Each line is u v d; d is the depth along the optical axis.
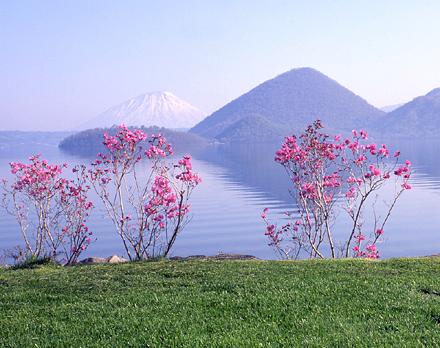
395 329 10.66
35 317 12.70
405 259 19.78
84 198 29.38
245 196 122.62
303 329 10.78
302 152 29.78
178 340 10.27
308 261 19.91
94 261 23.83
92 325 11.69
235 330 10.78
